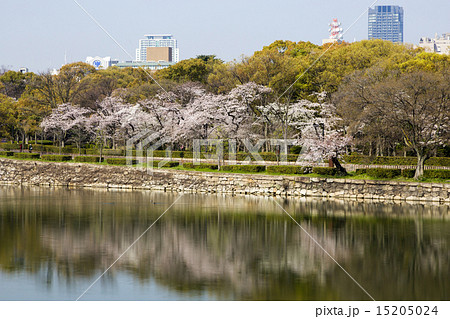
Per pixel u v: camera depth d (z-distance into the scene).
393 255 28.03
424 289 22.16
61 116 77.69
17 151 85.00
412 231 34.62
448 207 45.72
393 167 56.56
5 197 54.50
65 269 25.61
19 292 22.25
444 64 63.03
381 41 76.00
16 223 37.84
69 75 92.38
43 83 91.62
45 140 95.56
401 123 48.84
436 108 47.50
